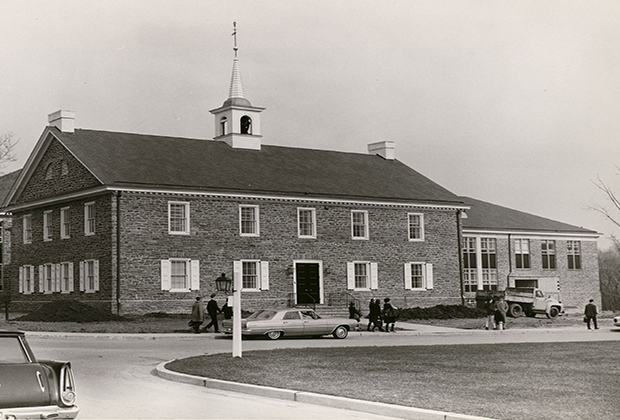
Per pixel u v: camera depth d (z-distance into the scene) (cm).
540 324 4206
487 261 5781
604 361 2009
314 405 1381
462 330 3666
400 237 4925
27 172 4684
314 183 4709
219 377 1672
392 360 2033
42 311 3831
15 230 4884
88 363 2091
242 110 4962
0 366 1029
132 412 1287
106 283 3975
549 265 6081
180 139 4797
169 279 4062
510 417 1170
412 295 4925
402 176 5319
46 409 1004
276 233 4453
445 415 1198
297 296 4494
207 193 4209
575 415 1184
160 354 2361
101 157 4206
